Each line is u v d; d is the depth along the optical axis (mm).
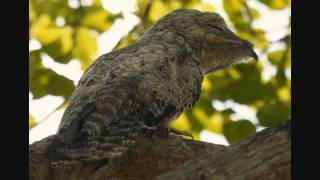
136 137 9773
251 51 13555
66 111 9336
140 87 10008
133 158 10188
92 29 17188
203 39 13281
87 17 17250
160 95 10398
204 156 7738
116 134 9117
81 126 8867
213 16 13602
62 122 9094
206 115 16172
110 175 9742
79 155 8789
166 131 10719
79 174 9219
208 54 13461
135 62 10609
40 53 16750
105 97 9352
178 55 11750
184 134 11336
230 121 15141
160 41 12125
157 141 10562
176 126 16328
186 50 12305
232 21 17531
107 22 17250
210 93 16250
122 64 10430
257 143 7488
